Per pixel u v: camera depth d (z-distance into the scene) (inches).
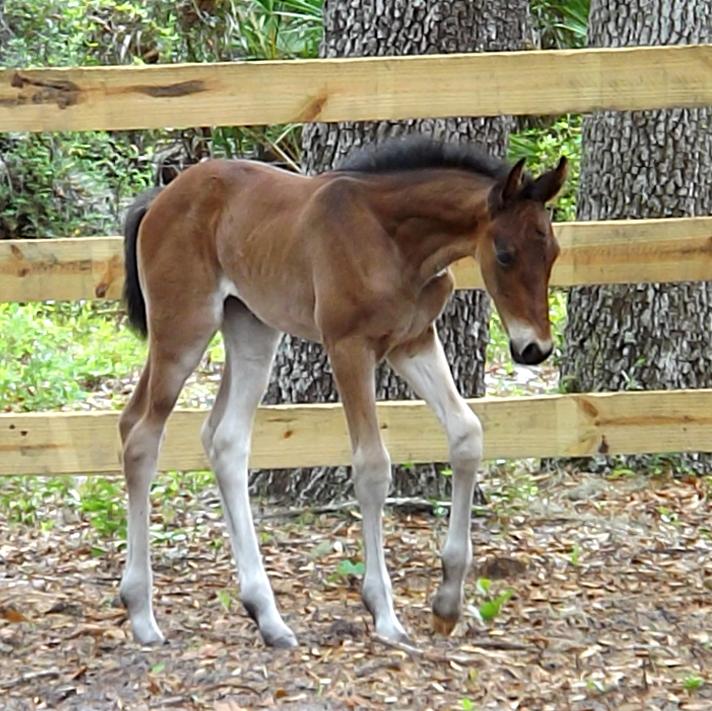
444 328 339.3
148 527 264.4
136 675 242.5
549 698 231.5
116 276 308.5
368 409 249.3
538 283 238.8
